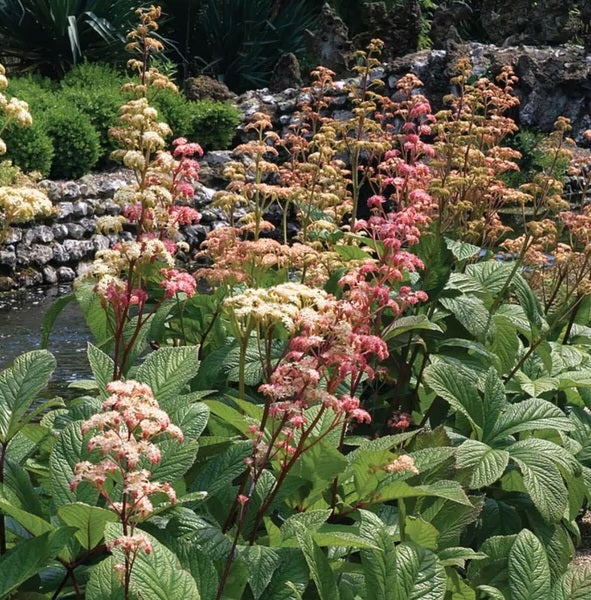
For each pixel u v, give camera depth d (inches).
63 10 737.6
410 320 142.6
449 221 197.6
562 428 146.0
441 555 122.1
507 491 159.3
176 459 109.7
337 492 125.7
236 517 117.0
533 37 837.8
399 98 681.0
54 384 305.1
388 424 158.6
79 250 509.0
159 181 123.3
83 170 561.9
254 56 907.4
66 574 106.7
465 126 197.3
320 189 204.5
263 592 103.9
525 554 115.2
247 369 155.9
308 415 124.0
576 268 201.8
